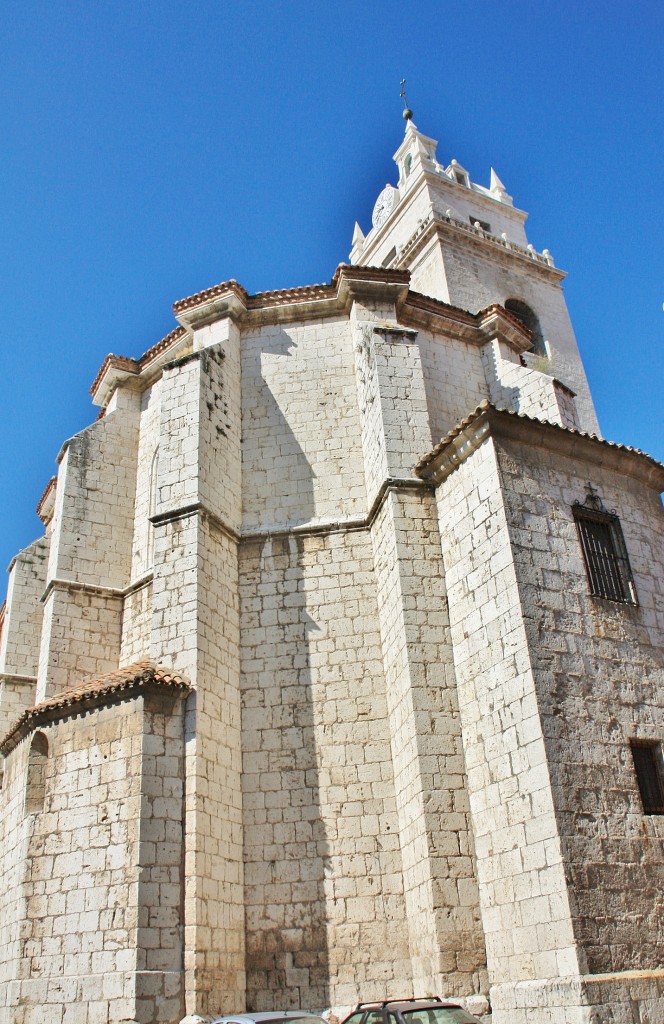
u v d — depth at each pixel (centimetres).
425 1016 1079
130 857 1470
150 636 1861
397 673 1670
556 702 1378
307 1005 1516
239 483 2041
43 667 2056
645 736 1429
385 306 2191
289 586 1895
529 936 1277
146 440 2375
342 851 1633
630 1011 1162
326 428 2084
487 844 1406
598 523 1645
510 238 4059
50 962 1468
